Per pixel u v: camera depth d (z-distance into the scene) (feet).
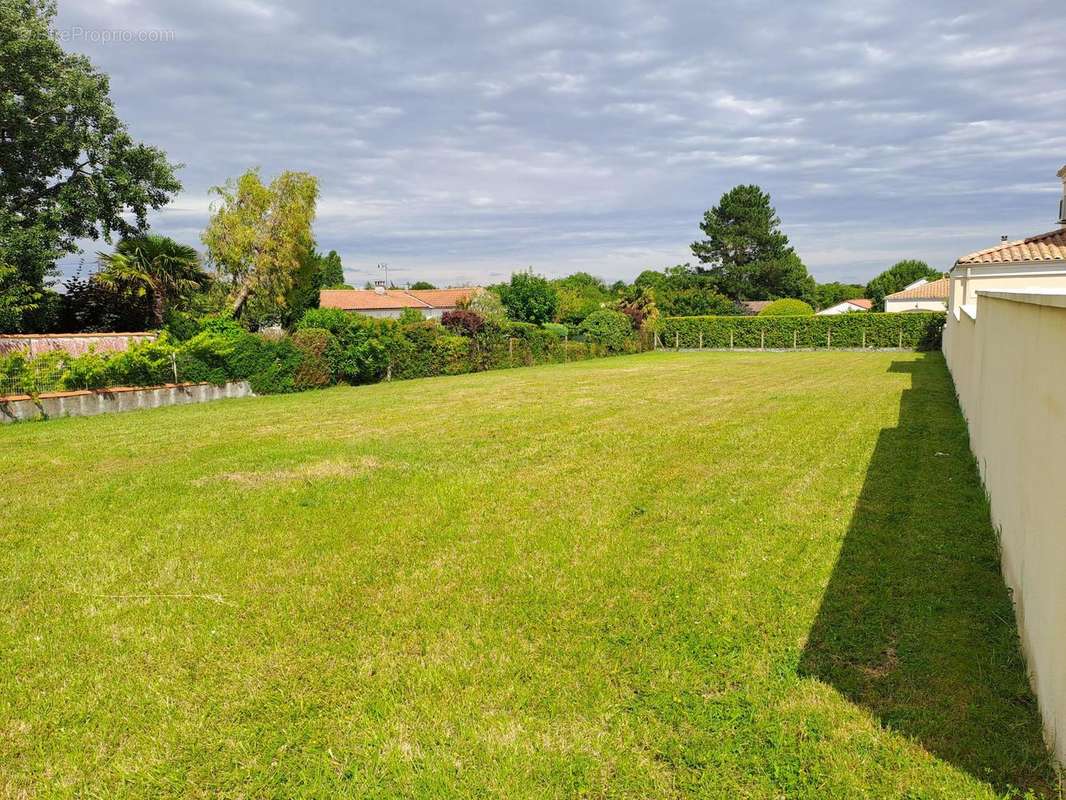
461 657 11.48
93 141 68.90
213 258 93.09
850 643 11.59
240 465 25.89
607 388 54.70
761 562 15.33
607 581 14.53
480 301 118.01
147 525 18.62
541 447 29.22
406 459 26.89
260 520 18.99
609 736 9.34
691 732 9.36
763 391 50.67
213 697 10.37
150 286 66.59
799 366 78.69
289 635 12.34
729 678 10.66
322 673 11.03
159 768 8.82
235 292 94.99
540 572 15.08
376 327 65.31
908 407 39.58
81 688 10.67
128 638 12.26
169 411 43.52
